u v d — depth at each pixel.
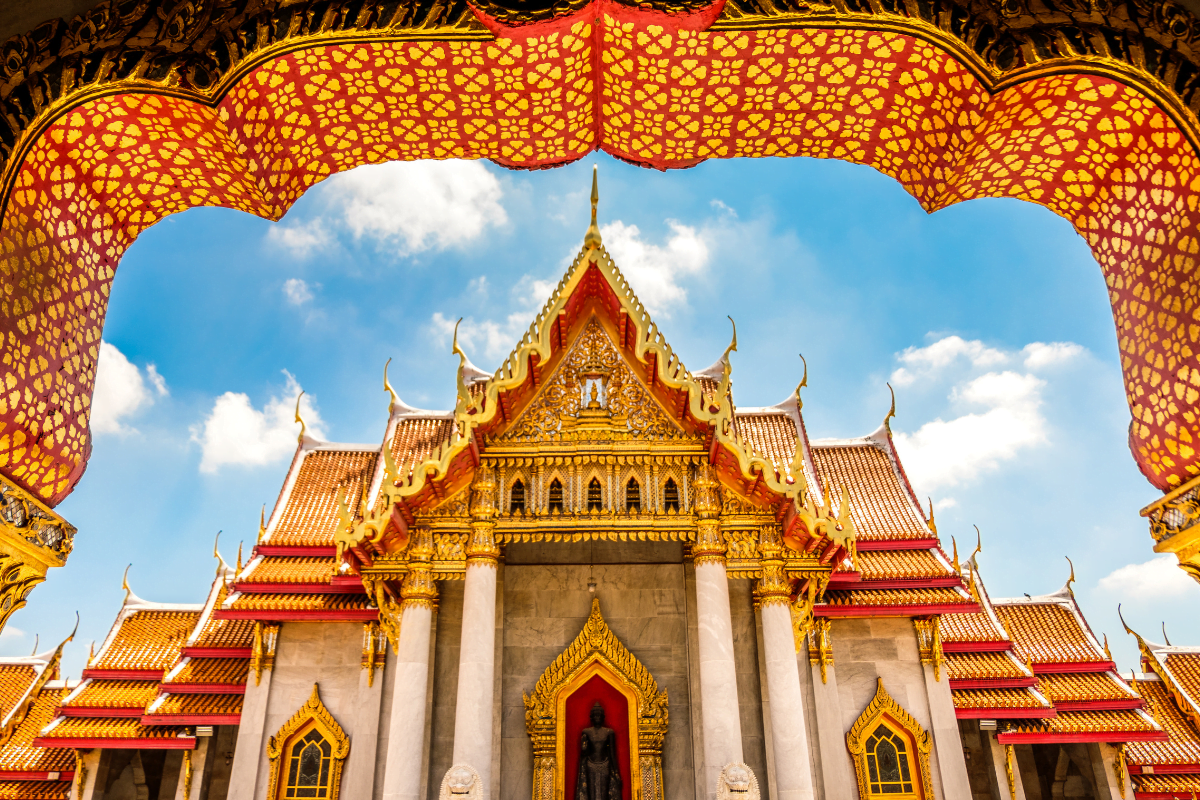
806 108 8.91
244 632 26.31
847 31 7.77
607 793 14.16
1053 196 8.80
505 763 14.95
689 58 8.34
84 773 27.14
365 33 7.57
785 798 12.97
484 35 7.75
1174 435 7.43
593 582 16.42
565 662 15.45
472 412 14.66
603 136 9.85
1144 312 7.85
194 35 6.82
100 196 7.98
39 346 7.07
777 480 14.12
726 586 14.51
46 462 7.13
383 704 22.45
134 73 6.79
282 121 8.41
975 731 27.45
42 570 6.87
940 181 9.11
